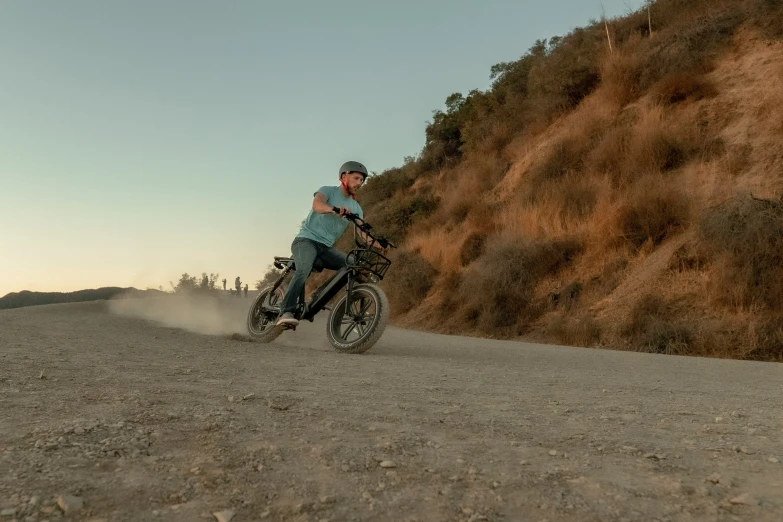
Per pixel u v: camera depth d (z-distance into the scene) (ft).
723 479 5.24
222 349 16.40
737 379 15.01
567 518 4.36
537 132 60.49
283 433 6.42
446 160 80.23
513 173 57.82
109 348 14.12
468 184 62.54
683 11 55.83
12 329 17.48
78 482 4.56
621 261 38.40
